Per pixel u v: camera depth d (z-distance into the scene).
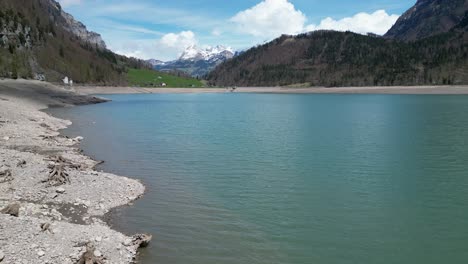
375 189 29.22
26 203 22.12
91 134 55.22
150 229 21.30
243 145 47.03
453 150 43.16
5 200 22.39
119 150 43.38
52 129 56.44
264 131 59.69
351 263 18.30
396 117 79.12
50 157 32.44
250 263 17.97
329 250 19.47
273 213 24.17
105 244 17.84
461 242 20.55
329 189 29.11
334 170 34.75
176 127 64.88
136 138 52.31
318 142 49.03
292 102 141.75
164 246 19.30
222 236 20.69
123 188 27.27
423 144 47.00
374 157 40.00
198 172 33.81
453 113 85.12
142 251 18.69
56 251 16.41
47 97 111.06
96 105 121.88
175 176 32.41
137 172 33.56
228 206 25.20
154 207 24.69
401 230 21.92
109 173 32.03
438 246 20.12
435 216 23.98
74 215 22.17
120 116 84.56
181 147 45.59
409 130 59.19
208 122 73.00
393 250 19.62
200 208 24.75
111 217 22.80
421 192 28.50
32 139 43.16
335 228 22.08
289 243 20.09
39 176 26.44
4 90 100.31
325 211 24.61
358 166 36.22
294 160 38.66
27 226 17.59
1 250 15.70
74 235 17.91
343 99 158.12
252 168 35.34
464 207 25.47
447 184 30.48
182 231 21.16
